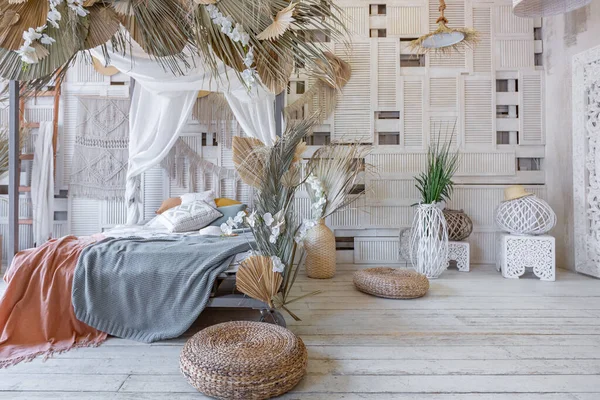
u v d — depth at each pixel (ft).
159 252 6.88
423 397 4.70
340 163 11.88
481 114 13.56
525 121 13.51
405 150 13.55
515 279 11.12
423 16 13.58
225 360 4.68
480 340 6.53
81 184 13.58
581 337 6.66
